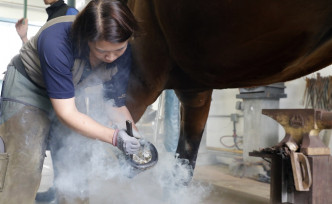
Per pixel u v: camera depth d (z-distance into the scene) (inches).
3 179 52.0
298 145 84.7
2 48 239.5
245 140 165.5
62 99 48.9
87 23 43.0
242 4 44.5
